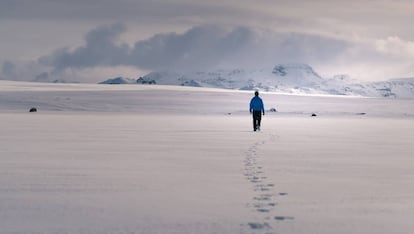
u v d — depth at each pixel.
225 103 82.00
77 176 10.71
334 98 99.88
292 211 7.40
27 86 118.06
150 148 17.14
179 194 8.70
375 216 7.13
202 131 27.02
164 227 6.42
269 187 9.45
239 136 23.31
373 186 9.65
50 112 62.62
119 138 21.55
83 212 7.26
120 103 78.38
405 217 7.09
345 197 8.52
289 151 16.39
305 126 33.78
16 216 6.98
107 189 9.18
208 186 9.52
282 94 110.56
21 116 48.28
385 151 16.58
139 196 8.52
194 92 100.94
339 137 23.19
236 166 12.48
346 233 6.21
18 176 10.66
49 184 9.67
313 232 6.23
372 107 79.81
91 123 35.34
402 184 9.91
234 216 7.04
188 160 13.72
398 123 40.38
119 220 6.79
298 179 10.45
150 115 55.56
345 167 12.45
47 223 6.60
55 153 15.36
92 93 92.56
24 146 17.55
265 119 47.69
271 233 6.16
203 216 7.04
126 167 12.23
